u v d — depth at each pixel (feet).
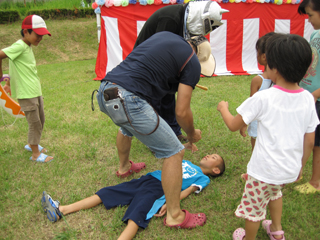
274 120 5.32
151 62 6.46
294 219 7.32
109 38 23.82
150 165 10.07
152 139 6.51
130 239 6.65
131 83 6.25
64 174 9.47
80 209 7.68
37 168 9.93
